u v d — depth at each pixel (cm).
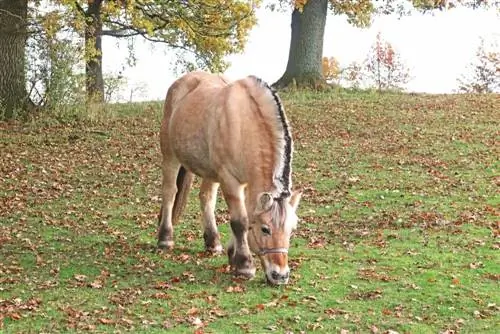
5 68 2038
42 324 763
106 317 784
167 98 1078
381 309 830
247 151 876
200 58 2802
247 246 918
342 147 1842
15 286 885
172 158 1058
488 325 794
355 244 1105
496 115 2172
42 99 2088
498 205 1329
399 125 2080
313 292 880
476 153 1747
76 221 1243
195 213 1310
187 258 1015
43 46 2080
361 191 1455
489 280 940
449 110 2270
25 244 1084
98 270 958
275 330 761
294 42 2856
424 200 1377
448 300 862
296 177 1573
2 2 2011
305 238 1145
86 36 2211
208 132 940
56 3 2052
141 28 2375
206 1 2114
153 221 1248
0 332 739
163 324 765
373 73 3403
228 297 849
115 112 2216
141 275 935
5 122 1989
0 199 1385
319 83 2786
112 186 1509
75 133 1938
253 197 859
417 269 977
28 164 1658
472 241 1108
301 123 2125
